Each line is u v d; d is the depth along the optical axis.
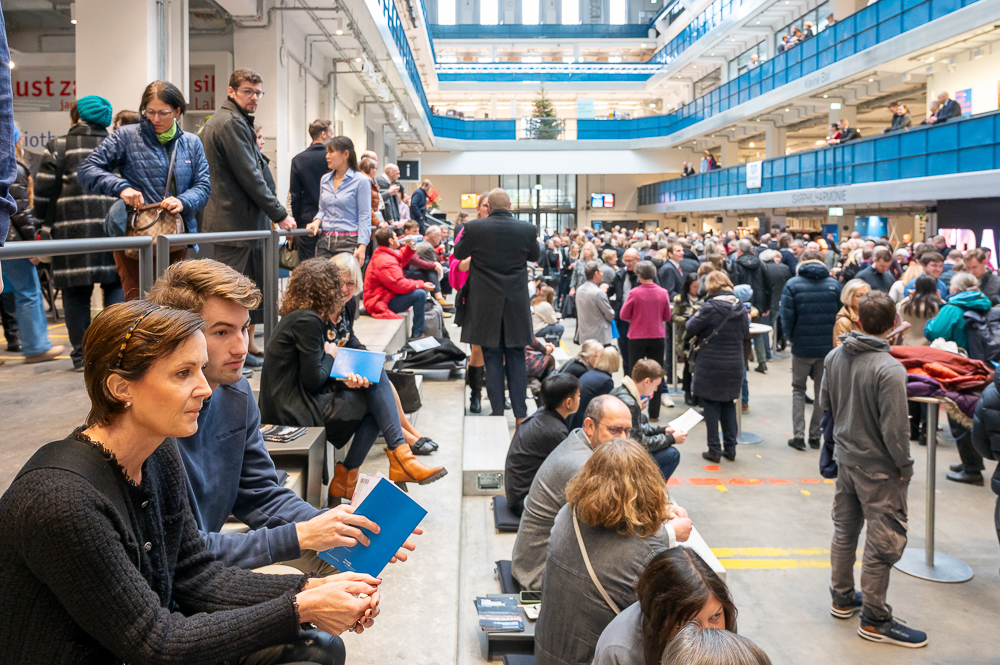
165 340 1.27
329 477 3.81
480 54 41.09
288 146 12.47
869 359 3.71
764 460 6.79
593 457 2.56
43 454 1.25
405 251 8.66
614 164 36.00
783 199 22.50
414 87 23.56
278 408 3.34
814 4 24.06
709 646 1.39
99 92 8.09
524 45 40.12
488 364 5.86
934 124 15.09
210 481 2.08
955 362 4.25
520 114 40.59
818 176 20.38
